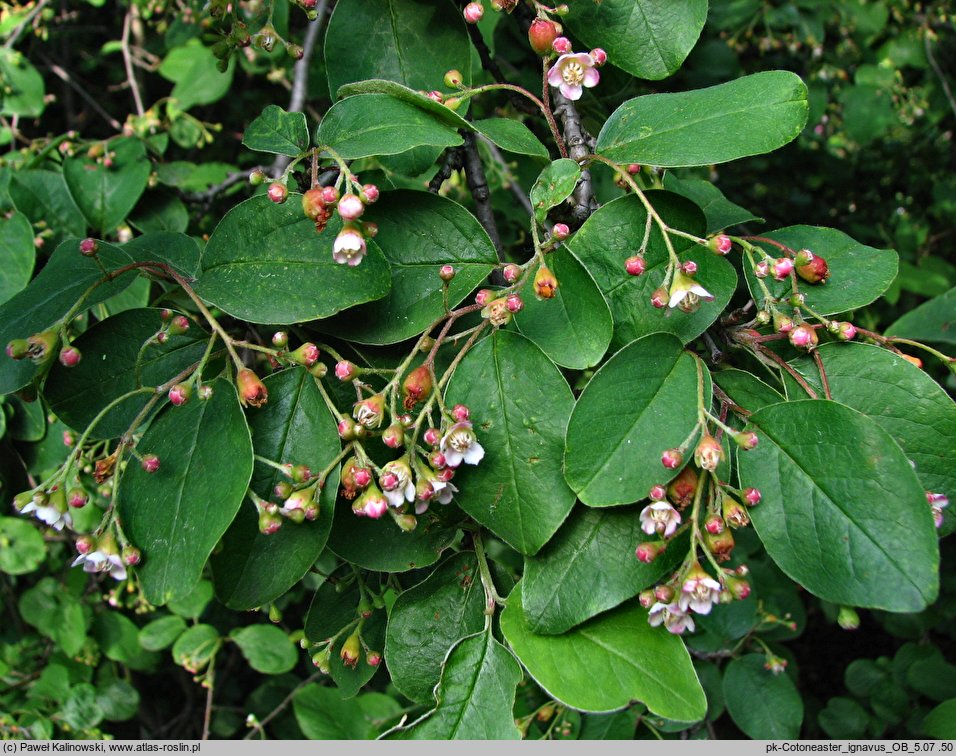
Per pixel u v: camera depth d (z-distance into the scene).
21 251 0.26
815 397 0.19
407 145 0.19
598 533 0.19
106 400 0.20
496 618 0.21
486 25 0.29
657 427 0.19
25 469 0.27
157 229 0.29
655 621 0.20
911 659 0.37
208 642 0.34
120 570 0.19
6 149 0.43
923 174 0.61
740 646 0.32
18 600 0.42
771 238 0.22
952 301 0.26
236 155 0.49
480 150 0.34
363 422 0.19
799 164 0.55
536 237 0.19
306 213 0.19
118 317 0.20
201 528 0.18
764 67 0.44
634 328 0.20
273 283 0.19
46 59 0.43
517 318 0.20
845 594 0.18
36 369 0.20
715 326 0.21
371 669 0.22
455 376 0.19
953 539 0.39
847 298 0.21
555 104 0.22
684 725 0.31
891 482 0.18
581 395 0.19
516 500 0.19
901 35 0.49
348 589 0.23
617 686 0.19
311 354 0.19
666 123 0.20
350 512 0.20
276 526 0.19
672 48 0.22
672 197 0.20
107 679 0.38
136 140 0.29
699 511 0.19
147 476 0.19
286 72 0.39
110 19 0.53
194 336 0.21
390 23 0.22
